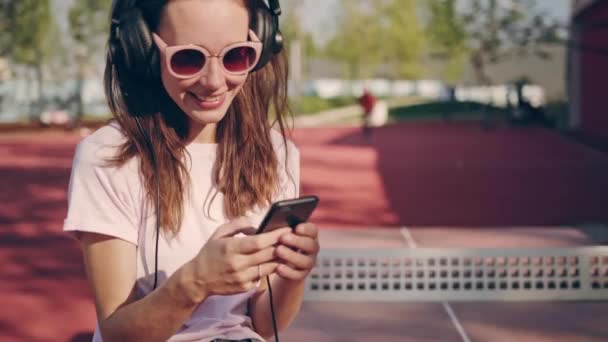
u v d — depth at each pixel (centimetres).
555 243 779
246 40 183
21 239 845
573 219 975
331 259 558
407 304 551
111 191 182
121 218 183
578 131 2622
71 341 504
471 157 1852
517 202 1128
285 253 164
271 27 190
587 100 2503
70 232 184
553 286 584
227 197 193
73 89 3647
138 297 189
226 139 196
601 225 912
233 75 178
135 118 188
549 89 3338
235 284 162
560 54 3278
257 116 201
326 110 4934
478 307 545
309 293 557
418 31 5772
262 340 195
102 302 182
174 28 178
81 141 187
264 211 201
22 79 3447
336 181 1405
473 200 1155
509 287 562
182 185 189
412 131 3088
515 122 3102
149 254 186
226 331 192
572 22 2612
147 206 185
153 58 183
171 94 182
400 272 596
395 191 1266
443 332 495
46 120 3297
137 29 182
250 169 197
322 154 1984
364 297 558
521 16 2875
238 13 179
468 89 4259
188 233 189
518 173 1493
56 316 555
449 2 3419
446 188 1295
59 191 1276
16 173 1562
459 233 845
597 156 1814
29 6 3097
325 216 1010
